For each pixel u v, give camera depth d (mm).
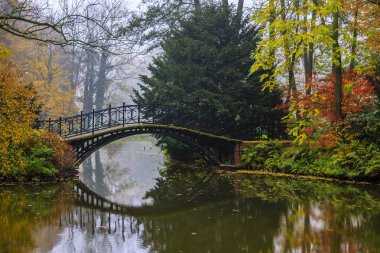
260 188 13602
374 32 13930
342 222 8523
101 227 8609
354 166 13875
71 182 15617
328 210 9719
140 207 11070
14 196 11898
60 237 7688
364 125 14281
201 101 20266
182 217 9539
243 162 19188
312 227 8188
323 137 15148
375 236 7414
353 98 14672
